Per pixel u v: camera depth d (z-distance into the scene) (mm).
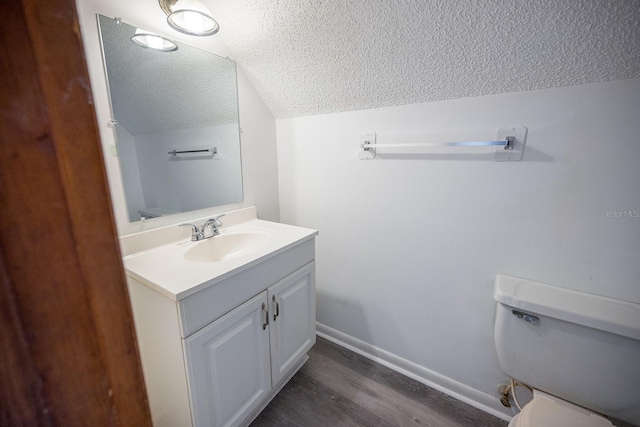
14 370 228
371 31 1086
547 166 1052
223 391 1032
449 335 1396
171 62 1229
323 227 1732
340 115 1523
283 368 1329
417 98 1263
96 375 281
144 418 334
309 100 1539
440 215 1317
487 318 1280
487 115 1132
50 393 250
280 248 1204
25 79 216
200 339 917
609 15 780
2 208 211
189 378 902
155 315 934
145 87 1153
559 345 985
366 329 1676
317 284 1835
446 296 1371
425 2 932
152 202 1226
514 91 1062
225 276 966
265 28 1247
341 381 1501
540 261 1124
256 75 1531
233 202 1594
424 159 1311
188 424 961
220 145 1477
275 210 1875
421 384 1487
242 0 1154
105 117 1050
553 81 981
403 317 1522
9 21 204
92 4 985
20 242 222
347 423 1267
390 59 1157
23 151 219
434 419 1288
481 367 1332
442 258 1349
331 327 1833
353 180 1554
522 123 1068
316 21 1132
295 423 1263
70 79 245
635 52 824
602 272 1020
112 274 289
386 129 1392
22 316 227
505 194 1149
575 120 980
